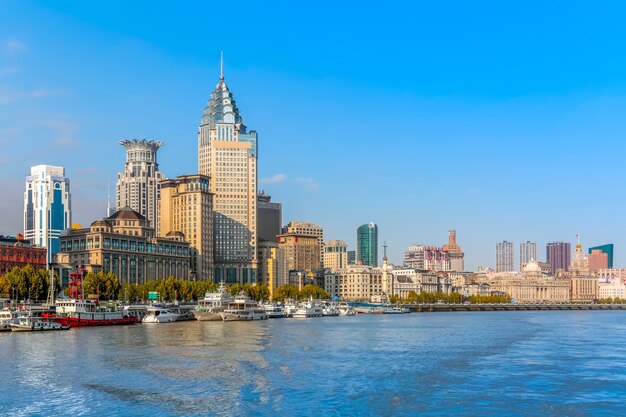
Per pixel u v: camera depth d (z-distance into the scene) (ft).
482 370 535.19
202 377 485.97
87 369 514.68
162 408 396.98
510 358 609.42
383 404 412.98
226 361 560.61
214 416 381.81
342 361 574.56
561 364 572.10
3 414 384.47
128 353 604.08
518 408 407.03
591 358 612.29
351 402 416.05
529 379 496.23
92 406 400.26
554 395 441.27
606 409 406.00
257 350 638.12
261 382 471.21
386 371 524.52
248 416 382.22
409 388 458.50
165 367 526.57
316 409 398.62
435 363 569.64
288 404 409.28
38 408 395.96
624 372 529.86
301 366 541.75
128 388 447.01
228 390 443.73
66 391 437.17
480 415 391.24
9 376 484.33
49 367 522.47
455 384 474.49
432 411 398.01
